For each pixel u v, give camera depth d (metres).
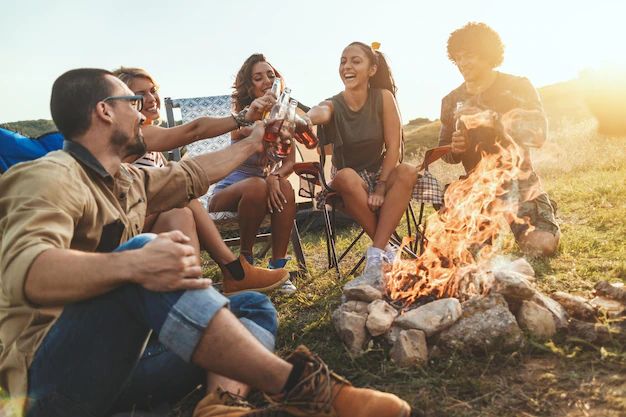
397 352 2.36
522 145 4.26
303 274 4.28
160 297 1.60
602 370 2.12
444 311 2.41
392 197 3.56
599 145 8.97
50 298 1.53
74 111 1.90
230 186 3.91
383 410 1.69
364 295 2.72
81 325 1.63
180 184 2.39
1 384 1.80
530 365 2.24
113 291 1.62
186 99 5.39
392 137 3.85
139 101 2.04
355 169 3.98
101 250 1.90
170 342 1.60
